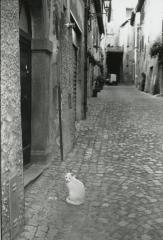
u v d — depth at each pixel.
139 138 9.09
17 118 3.65
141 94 25.78
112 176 5.87
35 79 6.08
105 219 4.19
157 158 7.11
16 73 3.61
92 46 21.56
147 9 28.42
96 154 7.36
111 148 7.94
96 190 5.19
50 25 6.36
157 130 10.25
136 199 4.84
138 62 35.53
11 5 3.42
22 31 5.45
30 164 6.09
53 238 3.70
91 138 9.03
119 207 4.55
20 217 3.78
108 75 47.31
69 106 7.60
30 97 6.07
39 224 4.01
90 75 21.56
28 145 6.04
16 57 3.60
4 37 3.27
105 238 3.72
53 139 6.82
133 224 4.06
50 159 6.57
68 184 4.66
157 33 24.88
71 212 4.38
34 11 5.76
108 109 15.27
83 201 4.70
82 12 12.64
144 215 4.30
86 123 11.48
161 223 4.09
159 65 23.55
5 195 3.36
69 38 7.79
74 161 6.75
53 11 6.60
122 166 6.48
